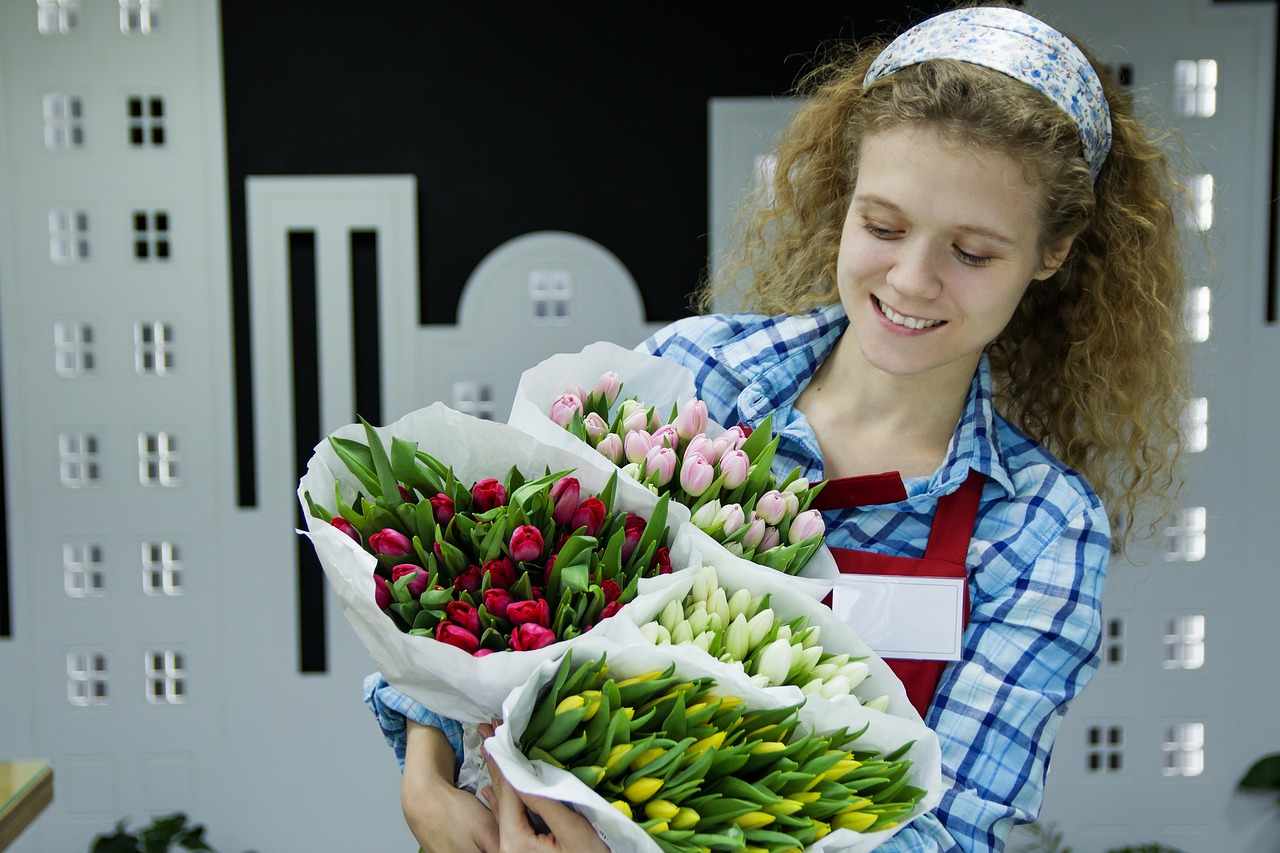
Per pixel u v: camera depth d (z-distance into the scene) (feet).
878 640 4.05
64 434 11.50
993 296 3.66
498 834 3.51
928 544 4.16
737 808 2.88
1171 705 11.66
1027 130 3.50
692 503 3.71
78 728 11.78
